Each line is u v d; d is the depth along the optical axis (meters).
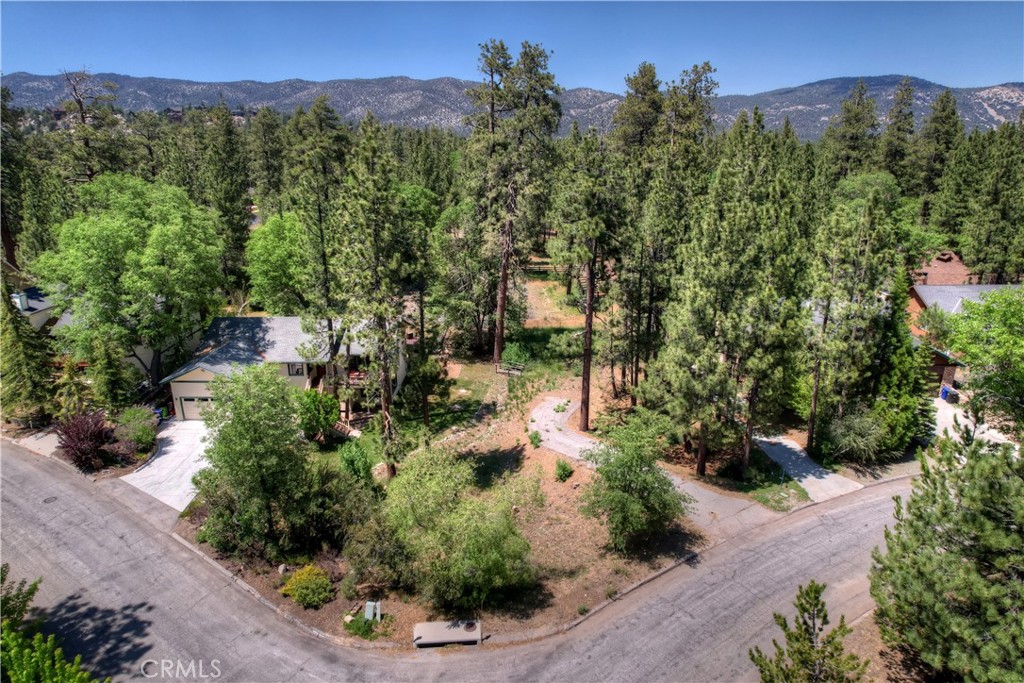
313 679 20.16
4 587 23.23
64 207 55.91
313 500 26.80
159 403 40.47
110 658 21.08
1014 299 26.73
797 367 31.77
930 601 15.40
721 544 26.36
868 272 29.91
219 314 52.94
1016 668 13.43
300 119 79.69
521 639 21.55
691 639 21.20
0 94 68.06
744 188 40.06
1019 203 62.41
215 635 22.17
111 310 39.25
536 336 53.09
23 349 36.47
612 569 24.86
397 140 123.00
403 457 31.61
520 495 29.05
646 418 29.41
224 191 67.62
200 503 29.34
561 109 47.56
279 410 25.80
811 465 32.88
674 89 65.94
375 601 23.64
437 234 49.72
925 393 33.19
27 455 34.62
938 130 85.62
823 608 14.06
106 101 58.62
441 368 35.69
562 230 36.19
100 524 28.58
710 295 28.09
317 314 38.66
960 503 15.89
